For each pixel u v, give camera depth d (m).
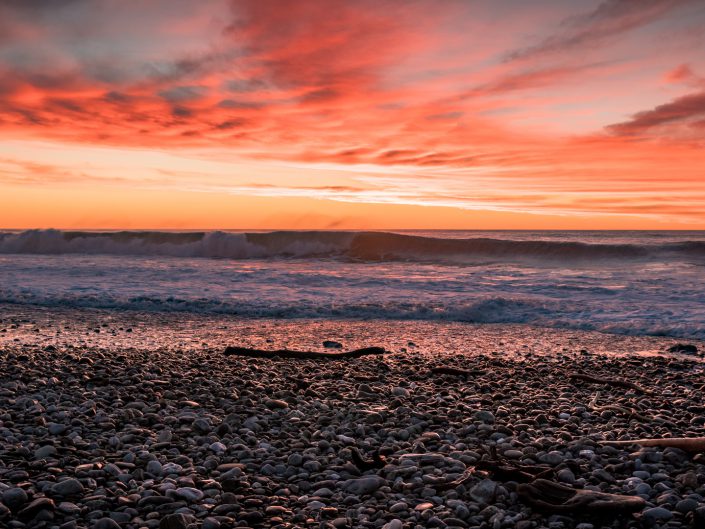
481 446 4.91
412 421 5.67
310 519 3.59
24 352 9.05
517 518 3.58
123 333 12.11
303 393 6.82
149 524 3.44
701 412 6.15
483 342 11.81
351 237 32.19
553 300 16.34
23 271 22.83
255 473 4.34
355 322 14.20
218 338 11.74
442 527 3.47
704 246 27.78
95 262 27.16
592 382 7.80
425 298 17.19
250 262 28.33
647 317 14.35
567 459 4.56
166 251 33.16
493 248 30.20
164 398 6.34
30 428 5.07
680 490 3.97
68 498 3.72
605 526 3.48
